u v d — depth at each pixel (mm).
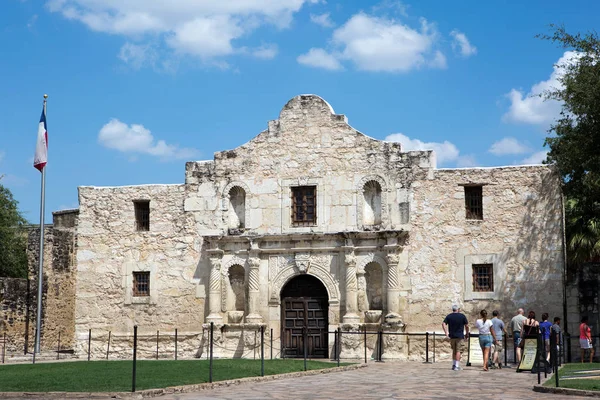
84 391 19344
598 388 19328
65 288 41812
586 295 33594
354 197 35250
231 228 36375
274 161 36375
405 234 34344
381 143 35250
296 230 35594
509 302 33188
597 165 31844
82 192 38406
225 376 23219
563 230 33250
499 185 33969
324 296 35469
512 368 28844
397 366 30094
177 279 36875
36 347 36625
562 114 33062
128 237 37656
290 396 18781
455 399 18188
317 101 36312
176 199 37375
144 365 27203
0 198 53438
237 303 36562
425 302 33906
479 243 33781
